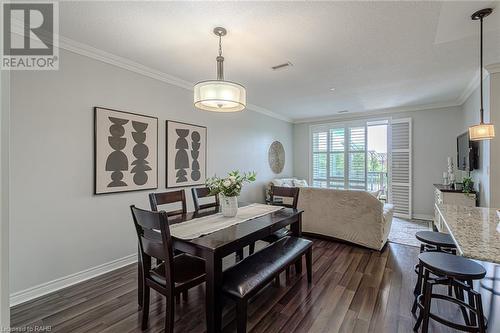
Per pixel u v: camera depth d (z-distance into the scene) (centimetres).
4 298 58
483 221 188
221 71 232
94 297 231
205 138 418
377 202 340
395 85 394
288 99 482
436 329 186
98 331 185
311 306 215
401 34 236
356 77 356
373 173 604
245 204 314
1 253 58
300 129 706
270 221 230
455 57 289
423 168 537
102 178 278
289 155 696
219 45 251
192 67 320
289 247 239
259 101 498
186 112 383
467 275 153
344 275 273
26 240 226
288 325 191
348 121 632
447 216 204
